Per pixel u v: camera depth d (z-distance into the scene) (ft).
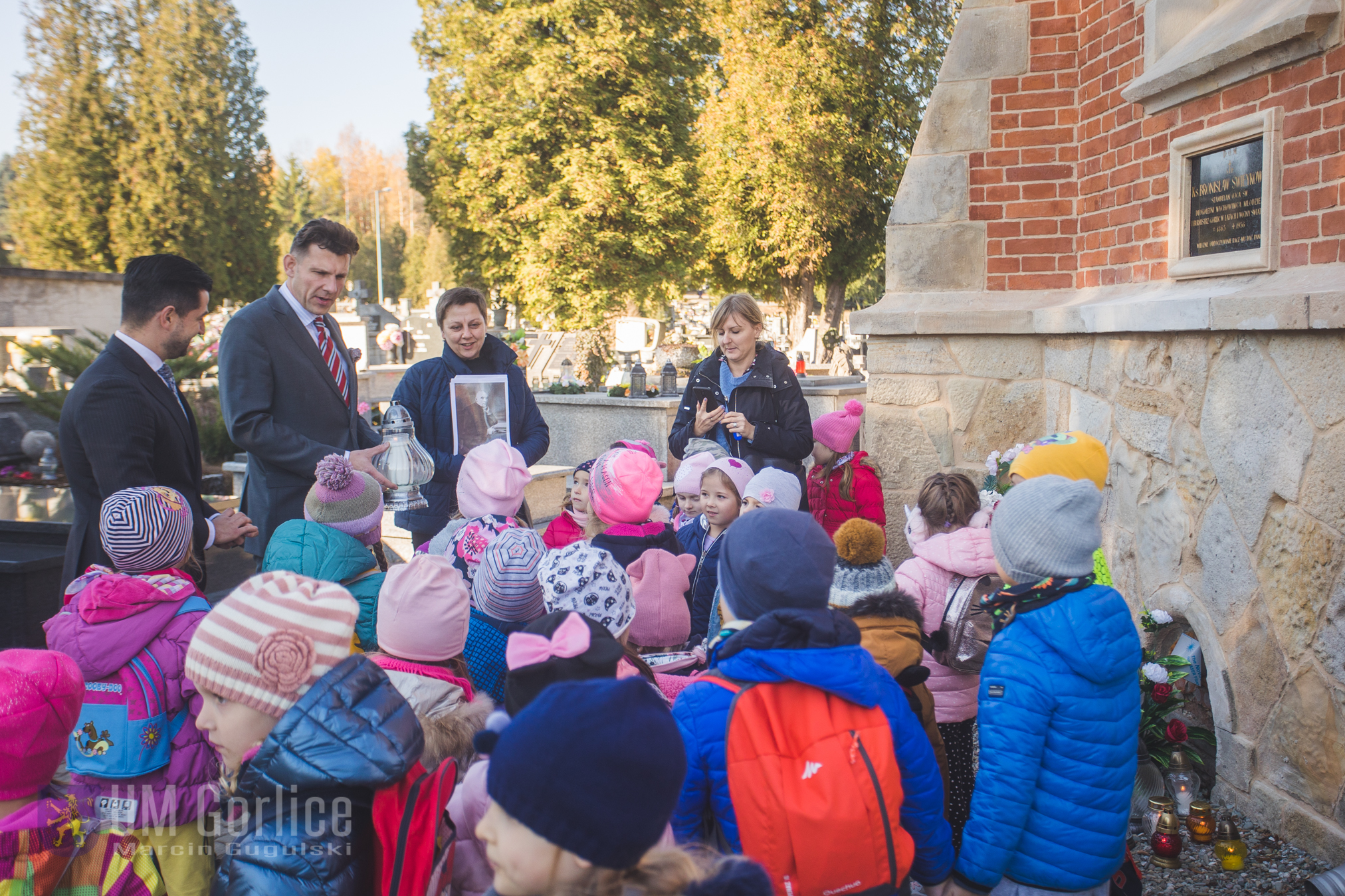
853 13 78.74
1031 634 6.64
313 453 11.34
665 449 25.17
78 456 9.95
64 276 43.86
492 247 88.07
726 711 5.82
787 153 77.46
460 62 83.66
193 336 10.76
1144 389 12.00
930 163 15.49
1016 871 6.57
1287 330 9.19
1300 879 9.06
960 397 15.52
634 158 79.82
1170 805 9.87
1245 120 10.19
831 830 5.42
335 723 5.11
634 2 79.71
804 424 14.52
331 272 11.75
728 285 97.30
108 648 7.22
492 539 9.86
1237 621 10.23
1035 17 14.82
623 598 7.69
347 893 5.13
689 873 3.98
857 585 8.07
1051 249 14.97
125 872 5.94
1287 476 9.32
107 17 86.12
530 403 14.12
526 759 3.69
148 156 85.92
